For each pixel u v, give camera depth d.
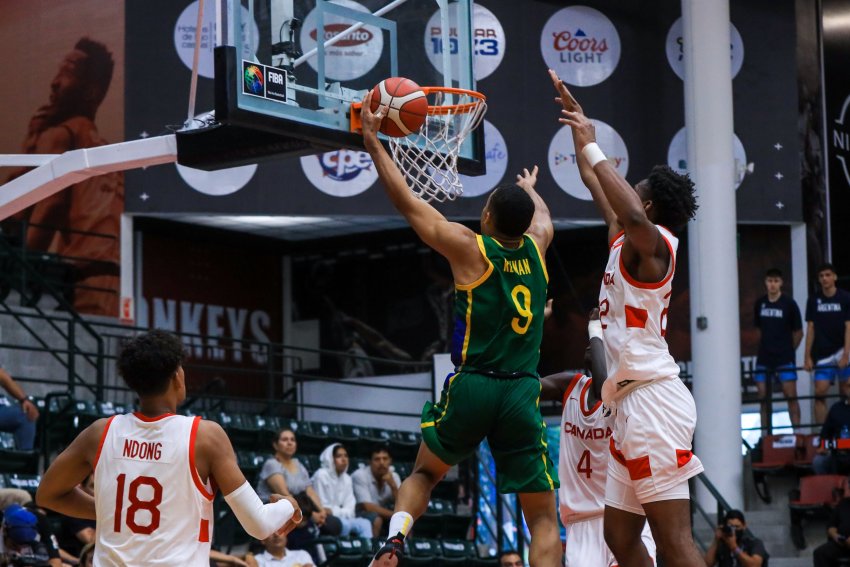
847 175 22.12
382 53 9.02
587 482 8.04
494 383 6.09
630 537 6.39
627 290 6.05
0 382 14.17
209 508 5.28
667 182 6.25
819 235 21.58
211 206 20.03
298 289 23.66
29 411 14.18
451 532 17.44
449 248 6.11
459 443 6.11
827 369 18.30
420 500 6.10
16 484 13.58
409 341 22.80
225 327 22.48
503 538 17.53
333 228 22.30
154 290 21.39
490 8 20.88
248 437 17.39
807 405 20.84
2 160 8.95
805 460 17.97
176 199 19.97
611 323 6.16
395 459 18.89
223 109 7.88
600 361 7.84
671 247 6.06
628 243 6.05
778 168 21.42
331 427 18.75
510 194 6.16
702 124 19.20
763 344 18.83
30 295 18.84
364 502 15.92
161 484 5.18
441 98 9.19
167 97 19.64
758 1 21.64
